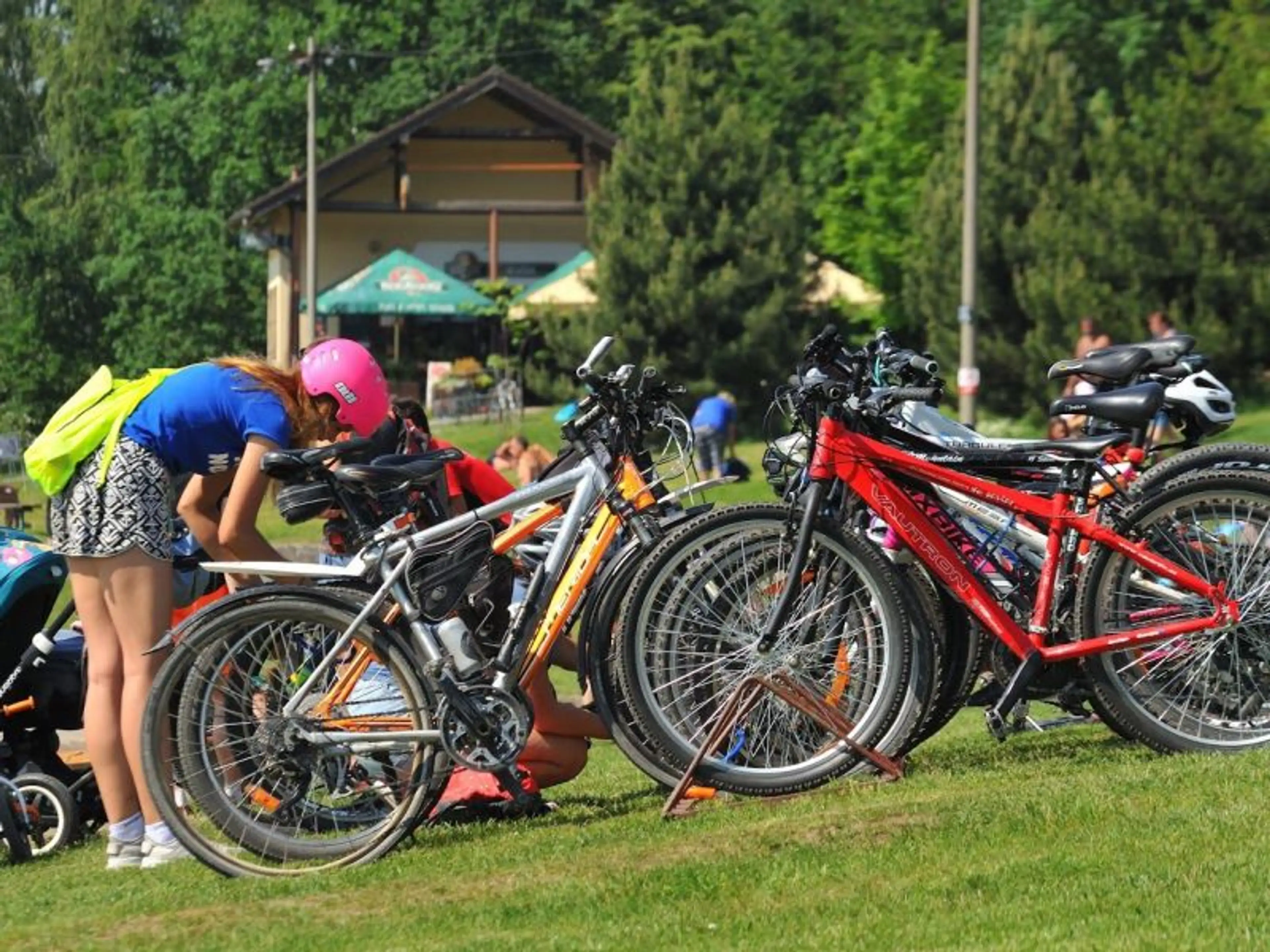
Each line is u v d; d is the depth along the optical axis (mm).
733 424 72375
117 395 18047
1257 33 88938
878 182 99812
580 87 159500
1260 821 15164
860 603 17938
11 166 172625
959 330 85375
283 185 144250
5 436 103438
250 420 17781
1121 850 14820
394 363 124500
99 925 15328
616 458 17844
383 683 17219
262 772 16953
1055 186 85438
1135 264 80375
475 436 98438
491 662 17219
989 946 13055
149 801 18109
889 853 15250
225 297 158625
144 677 17859
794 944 13398
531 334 111688
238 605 16922
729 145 96625
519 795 17578
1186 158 81312
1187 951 12609
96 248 167000
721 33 144625
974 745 21078
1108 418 18094
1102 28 120250
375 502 17500
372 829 17203
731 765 17875
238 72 161750
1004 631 17984
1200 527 18250
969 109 71062
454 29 158000
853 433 17953
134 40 172625
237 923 15008
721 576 17812
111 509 17719
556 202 131000
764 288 94750
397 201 130125
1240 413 75500
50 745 22656
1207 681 18234
